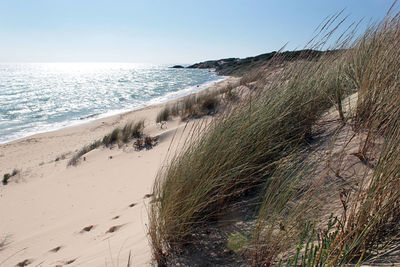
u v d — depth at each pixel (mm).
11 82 47438
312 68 2742
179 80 44906
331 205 1461
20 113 17328
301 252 1256
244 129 2094
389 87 2061
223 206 1883
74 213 4125
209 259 1514
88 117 15836
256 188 2029
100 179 5645
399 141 1285
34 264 2684
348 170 1720
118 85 38938
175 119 9883
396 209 1189
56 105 20547
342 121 2512
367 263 1088
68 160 7945
